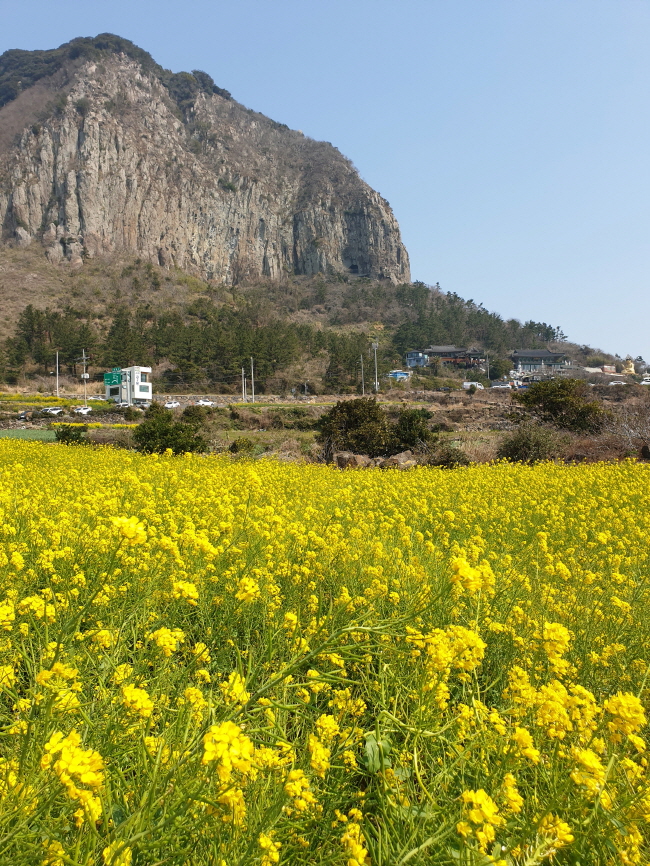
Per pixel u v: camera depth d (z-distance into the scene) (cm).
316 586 460
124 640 328
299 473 1436
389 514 811
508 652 379
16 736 223
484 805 192
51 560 397
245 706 230
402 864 203
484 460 2277
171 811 187
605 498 1074
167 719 259
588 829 212
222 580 421
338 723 286
